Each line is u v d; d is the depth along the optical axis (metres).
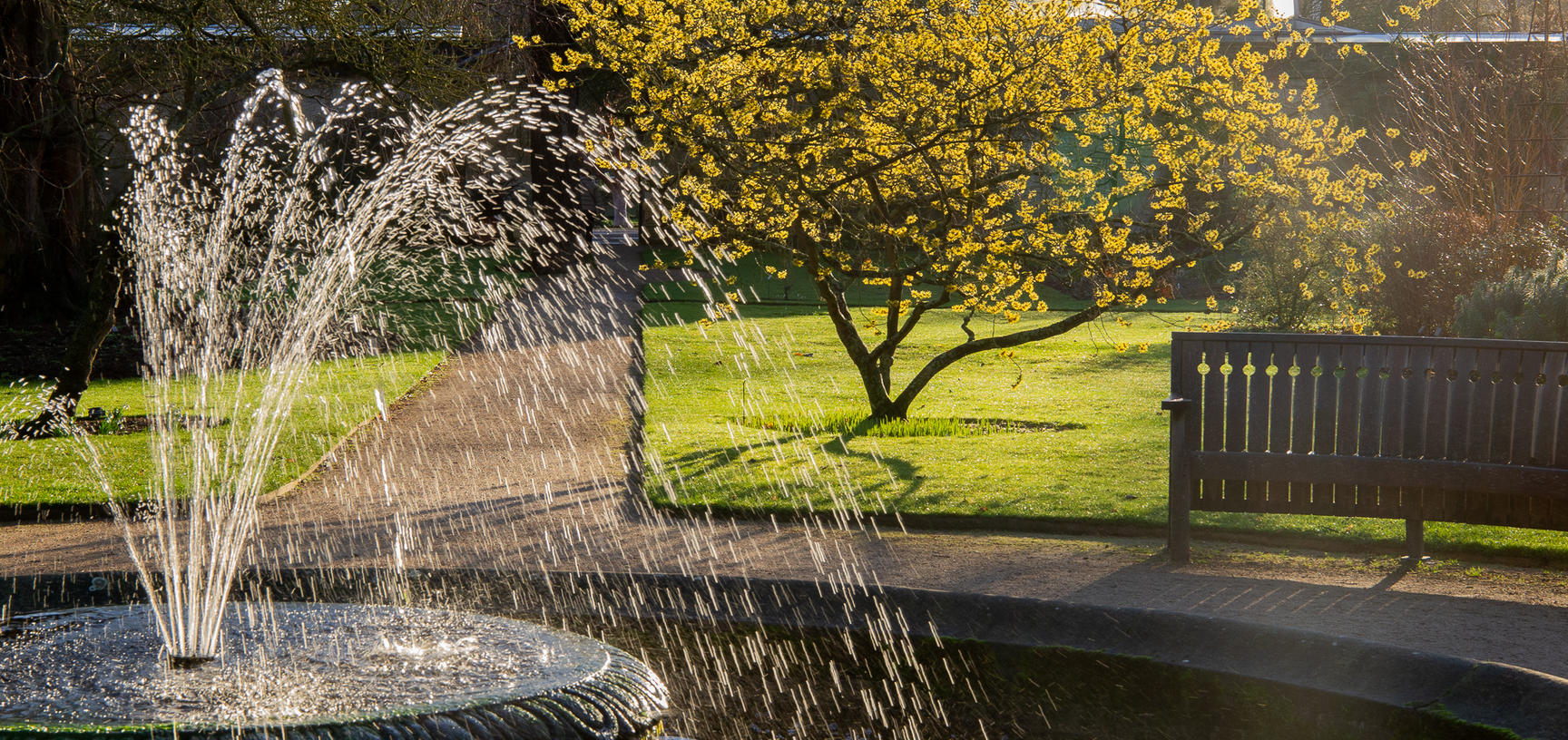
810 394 13.17
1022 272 10.24
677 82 9.06
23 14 13.62
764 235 10.14
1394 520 6.67
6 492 7.62
